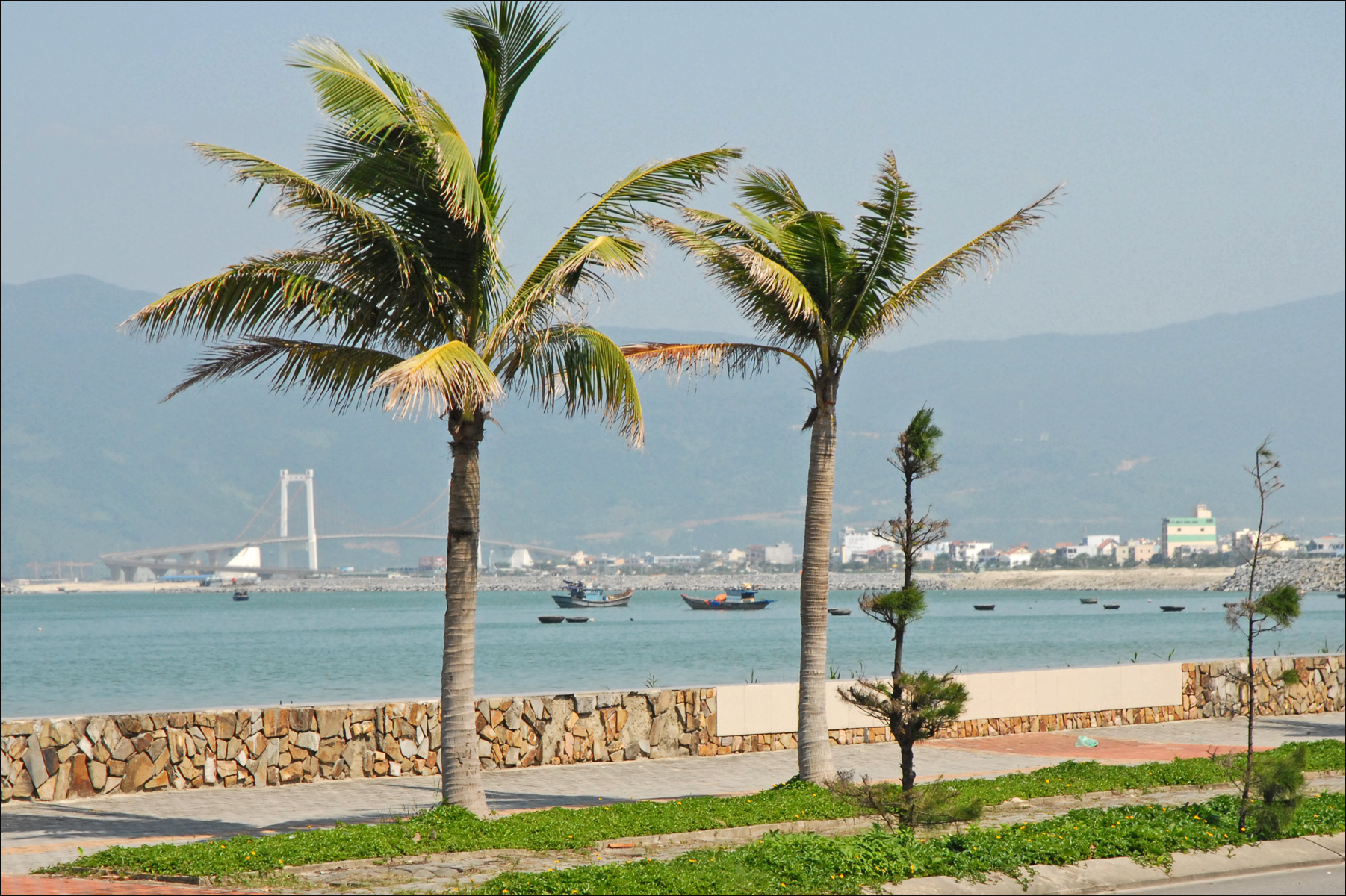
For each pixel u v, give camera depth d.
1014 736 30.31
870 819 18.62
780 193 21.61
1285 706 36.09
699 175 18.81
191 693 71.75
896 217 20.66
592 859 15.99
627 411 18.97
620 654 98.94
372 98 16.95
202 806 20.72
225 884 14.29
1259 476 19.17
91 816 19.59
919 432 19.42
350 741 23.88
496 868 15.27
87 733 21.55
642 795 21.88
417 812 19.94
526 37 18.39
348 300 18.33
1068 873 15.27
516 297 18.67
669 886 13.81
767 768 25.22
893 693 19.14
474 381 16.42
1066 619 182.38
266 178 16.97
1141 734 31.00
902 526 19.39
